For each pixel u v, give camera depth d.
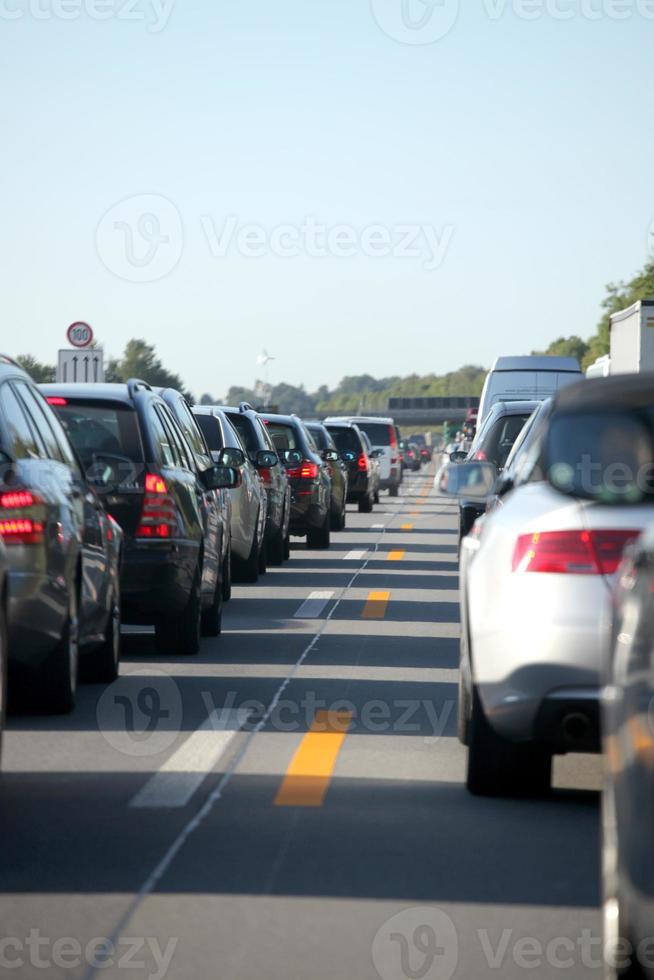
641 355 88.31
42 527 27.73
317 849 20.50
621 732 13.87
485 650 22.52
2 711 22.55
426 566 71.44
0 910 17.77
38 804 23.00
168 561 38.03
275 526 70.19
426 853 20.38
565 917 17.62
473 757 23.58
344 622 48.19
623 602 15.02
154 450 38.78
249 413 70.69
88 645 33.03
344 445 128.38
